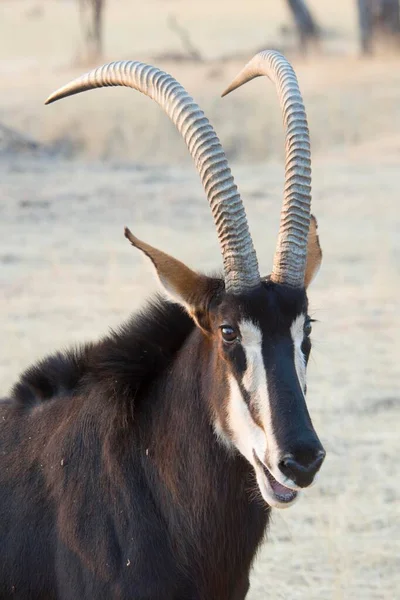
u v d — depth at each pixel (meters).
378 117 92.56
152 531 17.70
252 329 16.80
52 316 42.38
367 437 31.98
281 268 17.59
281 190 69.94
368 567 24.58
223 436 17.62
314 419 33.41
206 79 104.25
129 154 90.12
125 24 175.88
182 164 85.88
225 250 17.31
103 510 17.81
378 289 47.91
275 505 16.41
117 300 44.44
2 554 18.58
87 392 18.78
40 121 93.31
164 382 18.33
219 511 17.83
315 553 25.19
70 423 18.62
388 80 100.94
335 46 140.12
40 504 18.39
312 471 15.96
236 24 168.12
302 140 18.06
